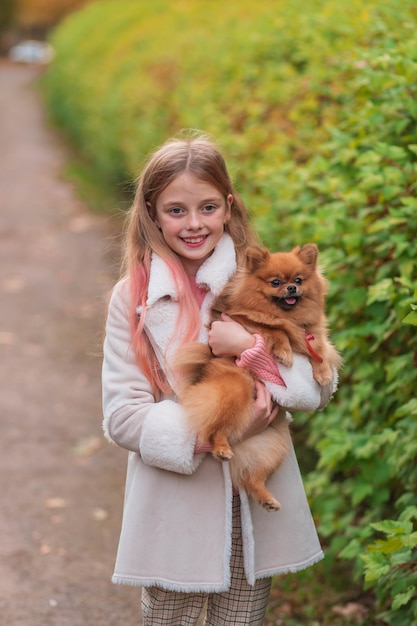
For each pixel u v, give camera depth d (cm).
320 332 381
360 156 484
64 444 815
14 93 3878
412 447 427
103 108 1892
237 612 374
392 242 465
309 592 542
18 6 6688
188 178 368
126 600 553
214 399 349
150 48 1722
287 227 620
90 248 1510
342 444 486
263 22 977
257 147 746
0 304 1245
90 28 2828
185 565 356
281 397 358
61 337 1111
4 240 1586
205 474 360
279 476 375
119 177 1738
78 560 602
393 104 478
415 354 460
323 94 660
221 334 362
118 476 748
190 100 1098
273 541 371
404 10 568
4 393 936
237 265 388
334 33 693
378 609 495
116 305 378
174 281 368
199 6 1702
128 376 367
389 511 507
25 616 529
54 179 2056
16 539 630
